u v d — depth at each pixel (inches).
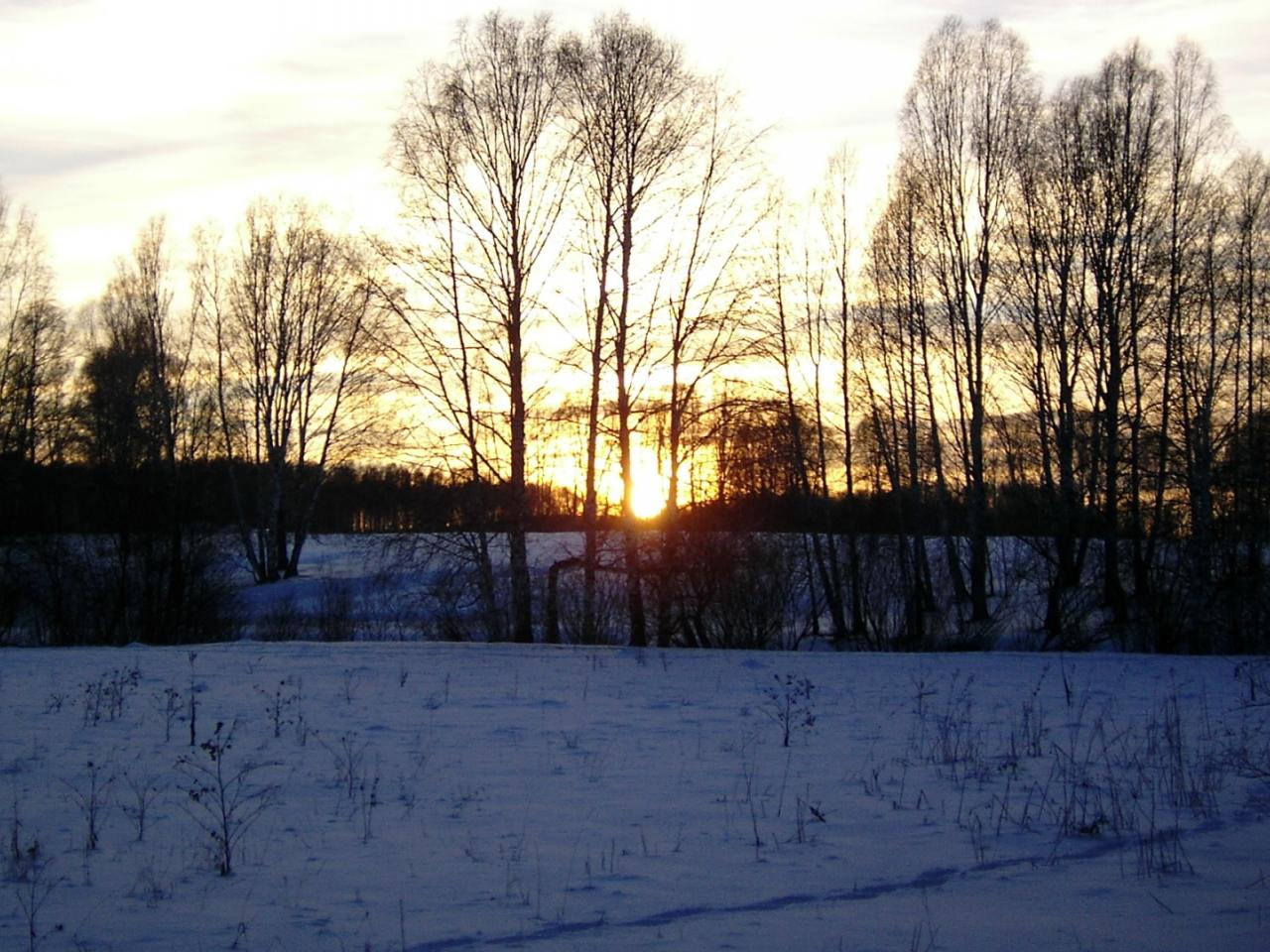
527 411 918.4
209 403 1574.8
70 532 1264.8
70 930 244.8
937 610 1165.1
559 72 904.3
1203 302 1073.5
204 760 426.9
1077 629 1005.8
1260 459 1032.8
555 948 234.8
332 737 481.1
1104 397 1096.2
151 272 1536.7
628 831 332.2
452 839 322.0
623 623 1021.8
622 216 898.1
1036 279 1125.1
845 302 1237.1
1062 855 311.1
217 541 1246.3
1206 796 376.5
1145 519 1114.1
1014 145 1156.5
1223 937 243.0
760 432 906.7
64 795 369.4
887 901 269.9
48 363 1428.4
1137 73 1088.2
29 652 824.3
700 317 886.4
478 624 992.9
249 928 246.4
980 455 1130.0
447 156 903.1
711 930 247.0
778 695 611.5
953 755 444.1
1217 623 962.7
